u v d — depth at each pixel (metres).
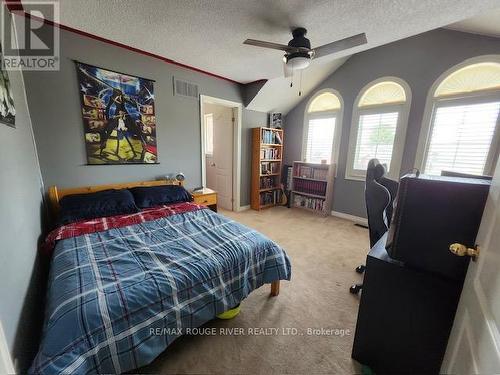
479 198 0.89
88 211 2.03
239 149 4.10
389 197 1.66
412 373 1.15
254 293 1.94
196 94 3.22
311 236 3.18
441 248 0.99
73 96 2.23
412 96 3.09
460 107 2.74
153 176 2.93
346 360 1.34
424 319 1.08
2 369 0.68
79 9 1.74
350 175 3.85
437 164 2.98
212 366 1.28
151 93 2.75
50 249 1.64
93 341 0.94
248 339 1.47
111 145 2.52
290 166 4.70
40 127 2.09
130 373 1.22
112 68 2.42
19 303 1.02
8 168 1.13
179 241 1.66
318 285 2.06
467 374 0.69
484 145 2.61
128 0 1.61
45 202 2.17
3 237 0.91
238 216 4.06
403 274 1.10
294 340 1.47
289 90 3.98
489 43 2.50
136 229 1.86
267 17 1.82
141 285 1.15
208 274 1.34
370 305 1.22
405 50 3.09
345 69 3.74
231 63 2.89
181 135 3.13
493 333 0.56
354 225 3.64
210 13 1.77
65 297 1.04
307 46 1.98
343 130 3.88
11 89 1.42
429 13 1.75
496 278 0.60
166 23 1.93
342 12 1.75
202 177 3.46
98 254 1.44
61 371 0.84
